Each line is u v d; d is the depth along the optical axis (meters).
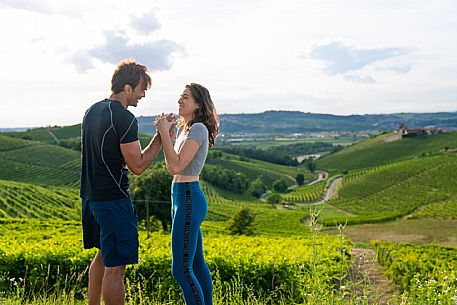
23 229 28.31
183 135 4.20
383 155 170.25
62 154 104.00
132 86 3.94
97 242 4.06
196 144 3.98
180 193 4.06
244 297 7.55
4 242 14.55
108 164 3.79
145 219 34.16
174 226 4.05
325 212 91.75
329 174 163.12
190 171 4.06
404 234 51.09
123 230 3.83
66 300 5.83
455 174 108.44
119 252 3.80
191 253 4.06
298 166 189.38
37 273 10.11
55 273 10.27
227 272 10.77
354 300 4.80
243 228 41.03
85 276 10.27
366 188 115.75
